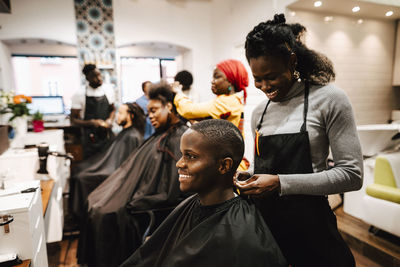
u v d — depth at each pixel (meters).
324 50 2.30
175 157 1.51
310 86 0.87
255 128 1.06
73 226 2.45
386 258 1.82
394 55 2.41
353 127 0.79
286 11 2.49
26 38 3.59
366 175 2.26
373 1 2.03
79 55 3.87
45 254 1.18
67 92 4.82
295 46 0.83
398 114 2.40
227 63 1.46
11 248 0.92
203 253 0.70
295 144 0.86
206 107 1.46
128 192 1.56
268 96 0.91
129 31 4.09
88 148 3.21
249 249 0.67
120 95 4.15
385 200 1.92
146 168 1.60
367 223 2.11
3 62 3.62
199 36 4.53
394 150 2.22
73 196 2.21
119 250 1.47
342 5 2.16
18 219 0.91
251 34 0.83
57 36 3.73
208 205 0.79
